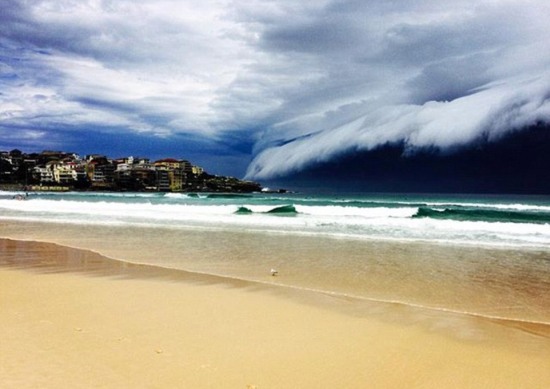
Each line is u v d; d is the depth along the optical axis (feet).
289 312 22.25
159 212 97.96
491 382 14.32
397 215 88.89
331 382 13.89
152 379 13.41
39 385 12.46
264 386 13.35
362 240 52.21
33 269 33.76
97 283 28.43
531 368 15.51
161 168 572.10
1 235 57.41
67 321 19.25
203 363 14.96
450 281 30.09
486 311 22.90
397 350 17.03
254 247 46.26
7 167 575.38
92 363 14.40
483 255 41.37
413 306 23.81
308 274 32.40
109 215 91.71
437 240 52.13
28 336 16.87
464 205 135.95
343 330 19.43
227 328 19.20
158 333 18.10
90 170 552.82
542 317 21.91
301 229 64.59
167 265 35.94
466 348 17.43
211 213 95.81
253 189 605.31
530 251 43.75
